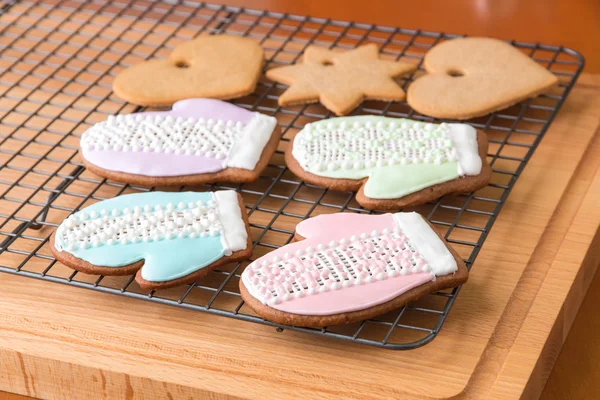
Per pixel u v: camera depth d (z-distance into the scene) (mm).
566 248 669
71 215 667
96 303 652
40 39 821
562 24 935
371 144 700
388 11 953
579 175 714
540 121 735
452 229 678
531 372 619
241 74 759
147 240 653
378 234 652
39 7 856
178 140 707
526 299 651
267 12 820
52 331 641
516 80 750
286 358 628
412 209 693
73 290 659
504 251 672
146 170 693
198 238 654
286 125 744
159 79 757
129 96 745
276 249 661
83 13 848
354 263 640
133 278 654
